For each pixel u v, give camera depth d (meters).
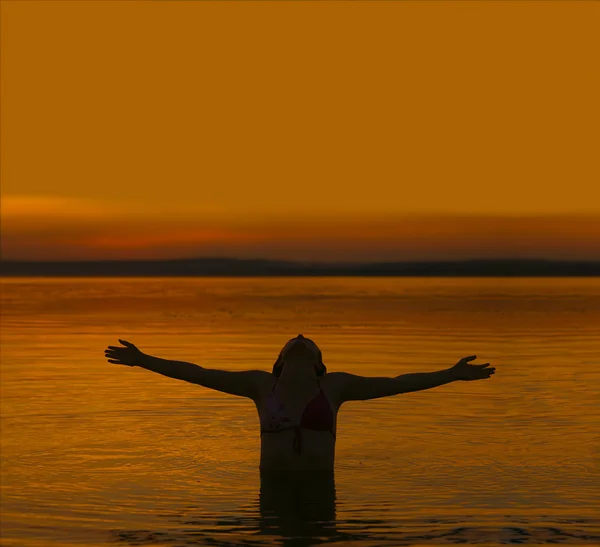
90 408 12.65
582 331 26.02
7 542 6.63
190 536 6.81
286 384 9.21
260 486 8.41
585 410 12.57
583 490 8.18
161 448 10.06
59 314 35.53
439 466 9.21
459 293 58.34
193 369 9.41
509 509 7.54
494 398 13.58
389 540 6.70
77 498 7.92
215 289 70.31
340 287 74.62
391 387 9.27
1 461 9.38
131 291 66.19
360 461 9.47
